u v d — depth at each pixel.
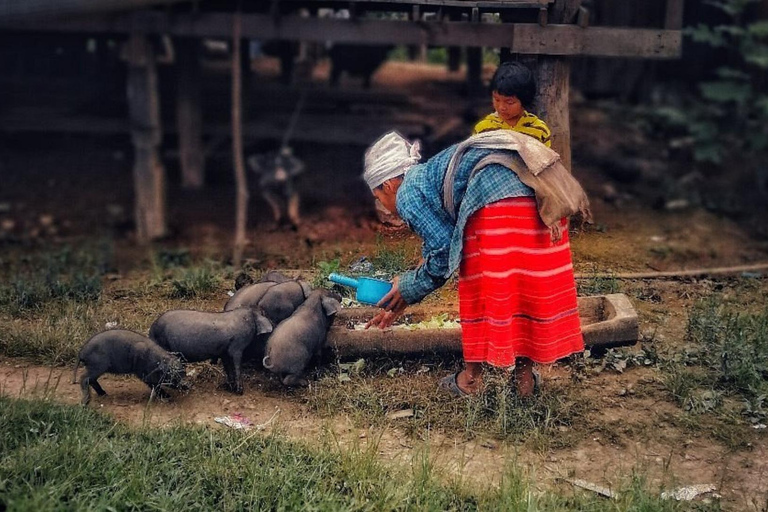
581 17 6.29
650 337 5.81
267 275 5.68
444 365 5.29
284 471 4.14
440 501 4.04
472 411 4.79
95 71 13.41
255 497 3.98
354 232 8.51
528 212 4.35
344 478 4.20
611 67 12.26
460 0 6.50
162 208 9.49
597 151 10.79
